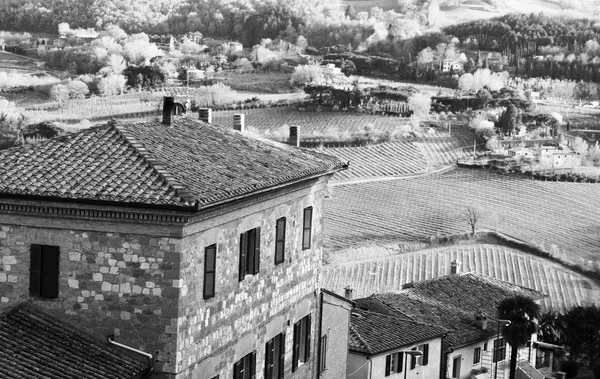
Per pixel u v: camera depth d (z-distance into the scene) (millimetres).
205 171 34156
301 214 42344
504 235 173750
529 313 70688
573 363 87062
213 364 34000
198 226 31766
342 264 156000
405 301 74250
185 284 31344
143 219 30656
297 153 42875
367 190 197875
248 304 36812
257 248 37312
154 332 31109
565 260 163000
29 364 29266
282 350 40969
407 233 173625
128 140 34281
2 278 31984
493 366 74312
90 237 31281
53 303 31672
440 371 67562
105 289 31297
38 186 31016
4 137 188875
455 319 73625
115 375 30047
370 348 58156
